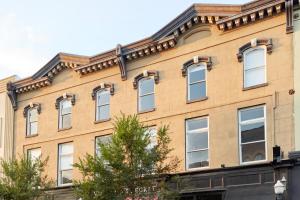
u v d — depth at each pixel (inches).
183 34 1044.5
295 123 864.9
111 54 1145.4
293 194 834.2
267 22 929.5
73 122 1213.7
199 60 1008.9
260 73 930.1
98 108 1174.3
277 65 905.5
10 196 1010.1
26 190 1029.8
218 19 986.1
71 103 1229.7
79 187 875.4
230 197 902.4
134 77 1106.1
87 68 1190.3
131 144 832.9
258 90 920.9
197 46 1019.3
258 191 871.7
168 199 847.1
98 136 1152.8
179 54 1043.3
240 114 943.7
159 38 1065.5
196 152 988.6
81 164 879.1
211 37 1002.1
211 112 976.3
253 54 945.5
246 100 932.6
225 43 979.9
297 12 896.3
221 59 981.2
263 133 908.0
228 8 970.1
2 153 1333.7
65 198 1168.2
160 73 1066.7
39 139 1277.1
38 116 1296.8
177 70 1040.8
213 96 979.3
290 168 845.8
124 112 1109.7
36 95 1310.3
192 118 1002.7
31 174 1052.5
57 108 1254.9
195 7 1014.4
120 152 827.4
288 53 895.1
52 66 1266.0
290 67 888.9
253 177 888.3
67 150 1218.6
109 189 824.9
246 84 944.9
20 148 1309.1
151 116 1061.8
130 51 1109.1
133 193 824.3
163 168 852.0
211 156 959.6
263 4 925.2
